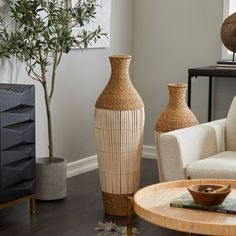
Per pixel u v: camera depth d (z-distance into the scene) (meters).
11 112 3.29
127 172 3.48
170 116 3.53
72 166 4.57
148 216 2.22
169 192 2.57
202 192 2.26
